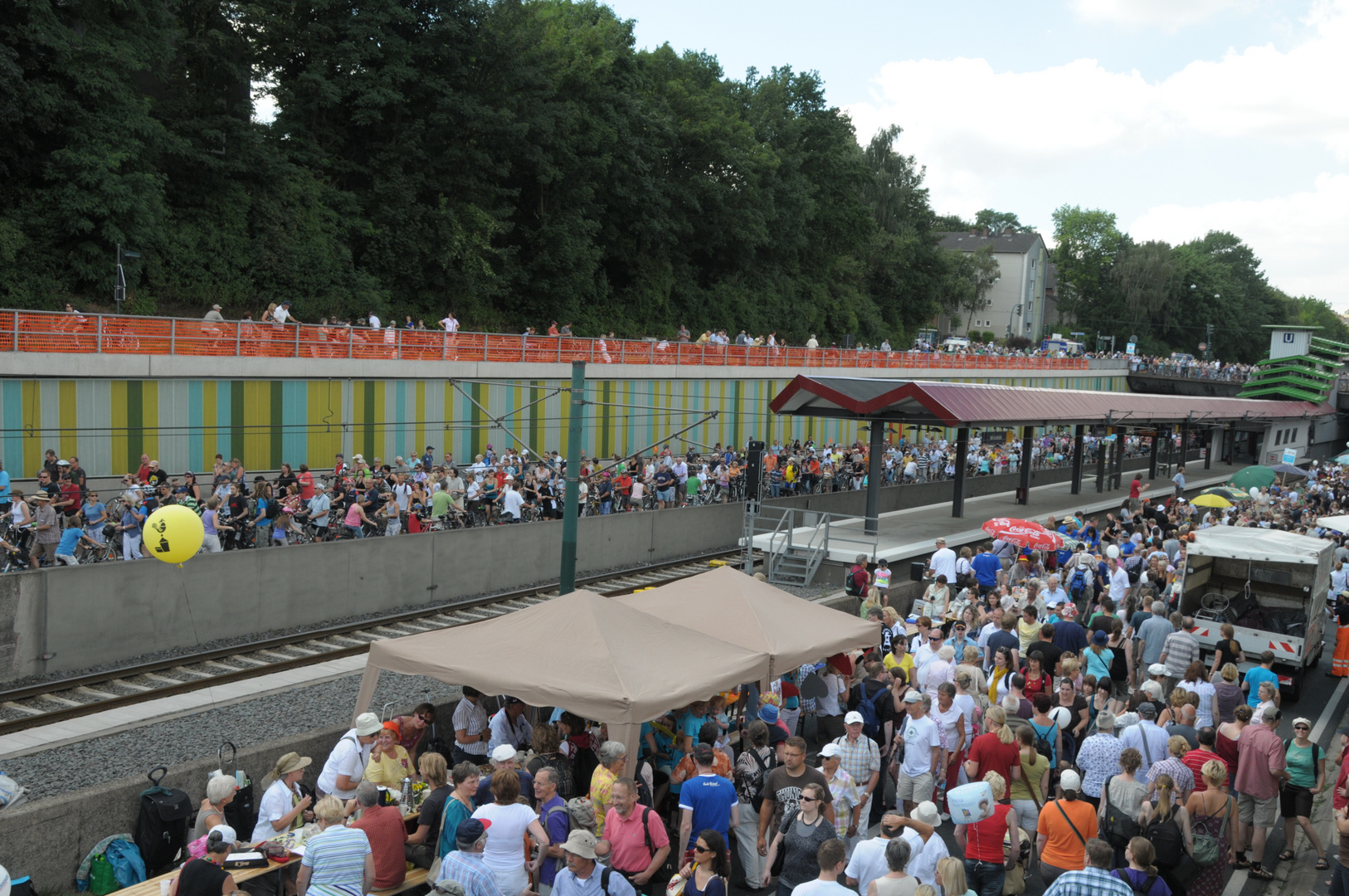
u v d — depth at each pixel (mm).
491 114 44031
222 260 37281
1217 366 79125
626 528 25297
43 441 23531
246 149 37781
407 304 45594
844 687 12711
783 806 8203
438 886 6441
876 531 25906
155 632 16469
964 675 10617
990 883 8281
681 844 8180
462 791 7867
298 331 28562
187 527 11516
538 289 51500
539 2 53625
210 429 26875
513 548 22672
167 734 12500
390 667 9906
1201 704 11844
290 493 21125
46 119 29859
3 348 22484
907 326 92062
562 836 7738
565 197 51750
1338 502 34500
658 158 57781
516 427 35531
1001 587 19656
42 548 17438
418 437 32281
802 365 49188
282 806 8508
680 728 10203
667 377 41625
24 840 8133
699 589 12469
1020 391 30609
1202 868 8930
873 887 6941
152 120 32969
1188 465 55719
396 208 43781
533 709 11016
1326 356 68812
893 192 93188
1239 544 17422
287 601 18422
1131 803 8719
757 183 65750
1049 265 135250
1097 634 12664
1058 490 40188
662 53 65875
